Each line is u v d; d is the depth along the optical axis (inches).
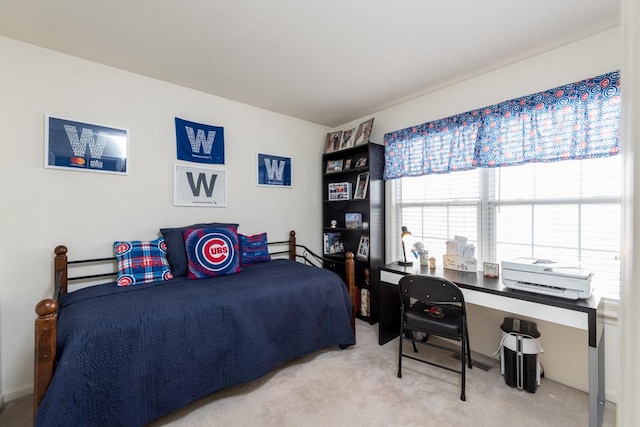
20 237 79.7
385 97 117.3
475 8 67.6
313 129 149.4
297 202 143.2
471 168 97.7
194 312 70.9
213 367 72.1
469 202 103.3
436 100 110.7
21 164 79.7
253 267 109.8
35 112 81.5
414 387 80.1
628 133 14.2
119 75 95.0
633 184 13.8
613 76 72.8
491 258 98.0
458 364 92.2
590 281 66.5
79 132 87.9
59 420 52.4
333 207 151.8
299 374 86.5
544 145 82.7
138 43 81.0
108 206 93.2
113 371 59.4
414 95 115.4
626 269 14.6
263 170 130.7
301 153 144.5
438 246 112.8
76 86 87.6
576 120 77.3
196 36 78.0
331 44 82.0
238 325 76.2
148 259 92.2
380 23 72.9
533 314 70.1
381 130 131.3
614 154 72.4
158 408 64.2
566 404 73.1
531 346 78.0
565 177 83.3
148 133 100.7
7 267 78.0
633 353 13.9
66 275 83.7
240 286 85.0
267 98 118.7
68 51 84.7
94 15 69.3
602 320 70.2
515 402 73.8
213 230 102.7
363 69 95.3
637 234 13.7
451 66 93.4
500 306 75.2
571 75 80.1
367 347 104.0
